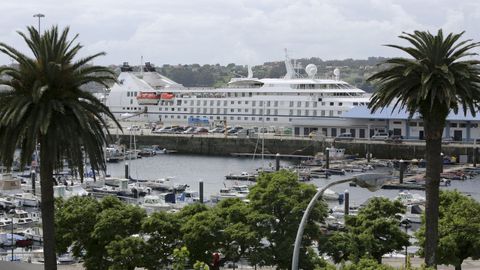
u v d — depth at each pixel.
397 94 52.25
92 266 65.44
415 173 180.88
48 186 50.06
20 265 61.53
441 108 51.78
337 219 113.56
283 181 64.94
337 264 66.00
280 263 63.53
